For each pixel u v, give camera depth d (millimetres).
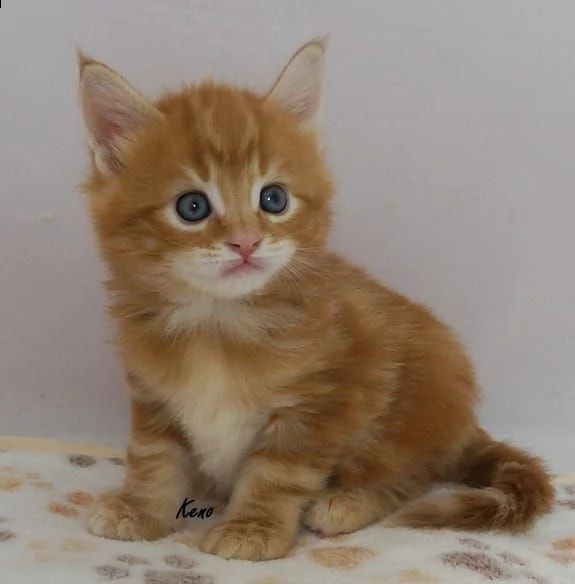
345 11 438
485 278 467
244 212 344
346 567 335
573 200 462
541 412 478
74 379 457
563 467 440
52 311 450
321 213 366
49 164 437
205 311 352
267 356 353
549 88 452
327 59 442
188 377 355
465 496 380
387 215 458
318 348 360
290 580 324
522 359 476
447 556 344
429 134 453
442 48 445
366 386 375
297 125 368
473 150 456
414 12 441
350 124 448
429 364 398
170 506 372
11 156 435
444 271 465
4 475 401
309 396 361
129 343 363
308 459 363
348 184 454
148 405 372
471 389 415
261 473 362
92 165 360
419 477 399
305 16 437
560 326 473
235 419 362
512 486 380
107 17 429
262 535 347
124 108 354
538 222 464
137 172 348
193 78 437
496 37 446
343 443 372
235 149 347
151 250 345
